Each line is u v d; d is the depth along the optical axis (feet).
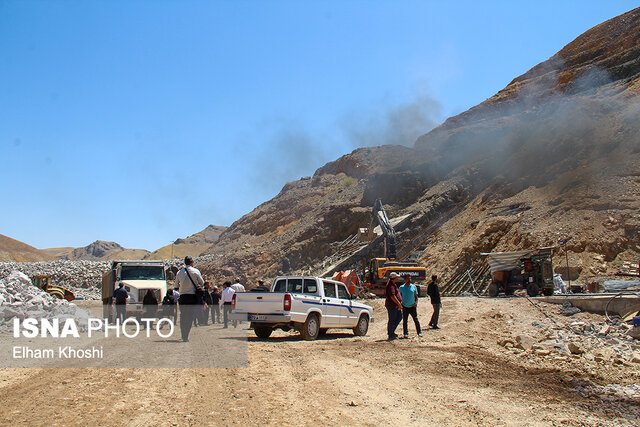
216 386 24.98
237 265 260.42
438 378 29.22
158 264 77.00
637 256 94.27
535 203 132.67
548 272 75.97
